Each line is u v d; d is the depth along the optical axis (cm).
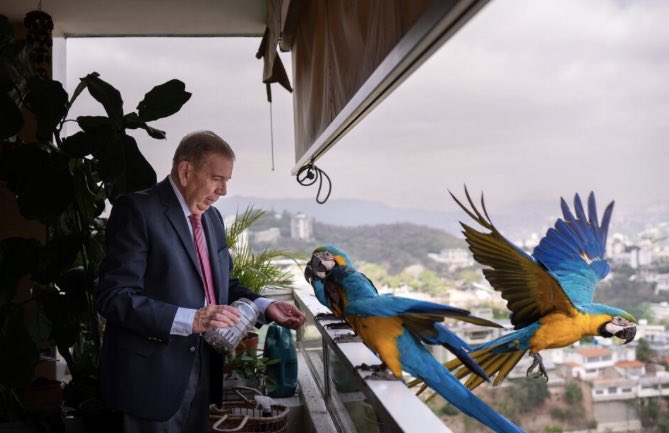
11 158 293
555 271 84
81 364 310
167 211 211
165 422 209
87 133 288
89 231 311
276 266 413
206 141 211
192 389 219
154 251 207
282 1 321
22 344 296
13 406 311
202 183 210
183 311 195
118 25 462
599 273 81
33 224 411
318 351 295
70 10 431
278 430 265
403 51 119
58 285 304
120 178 286
